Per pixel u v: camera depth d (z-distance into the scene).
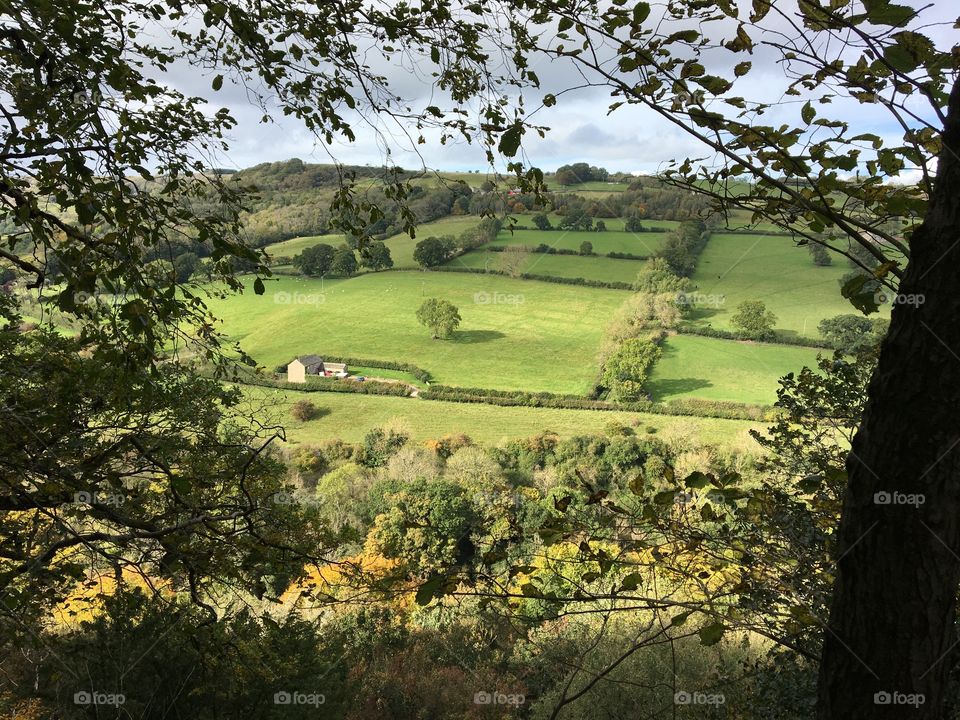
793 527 3.83
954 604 1.71
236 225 3.46
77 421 5.17
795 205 2.29
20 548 4.48
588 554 2.22
